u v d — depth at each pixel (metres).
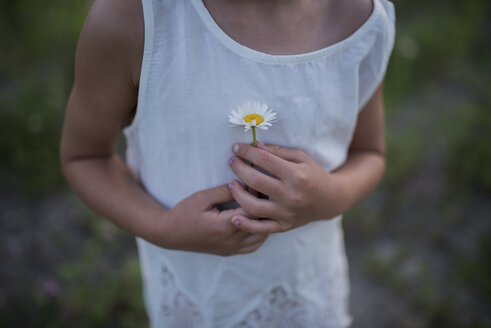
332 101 0.48
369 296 1.07
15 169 1.18
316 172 0.46
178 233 0.47
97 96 0.44
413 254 1.15
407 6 1.89
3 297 0.96
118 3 0.40
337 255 0.62
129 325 0.94
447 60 1.70
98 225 1.12
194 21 0.42
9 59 1.39
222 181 0.48
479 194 1.31
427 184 1.31
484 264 1.13
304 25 0.45
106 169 0.50
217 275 0.54
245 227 0.45
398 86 1.53
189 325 0.57
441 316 1.02
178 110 0.44
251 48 0.44
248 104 0.43
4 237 1.07
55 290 0.98
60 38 1.44
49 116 1.24
